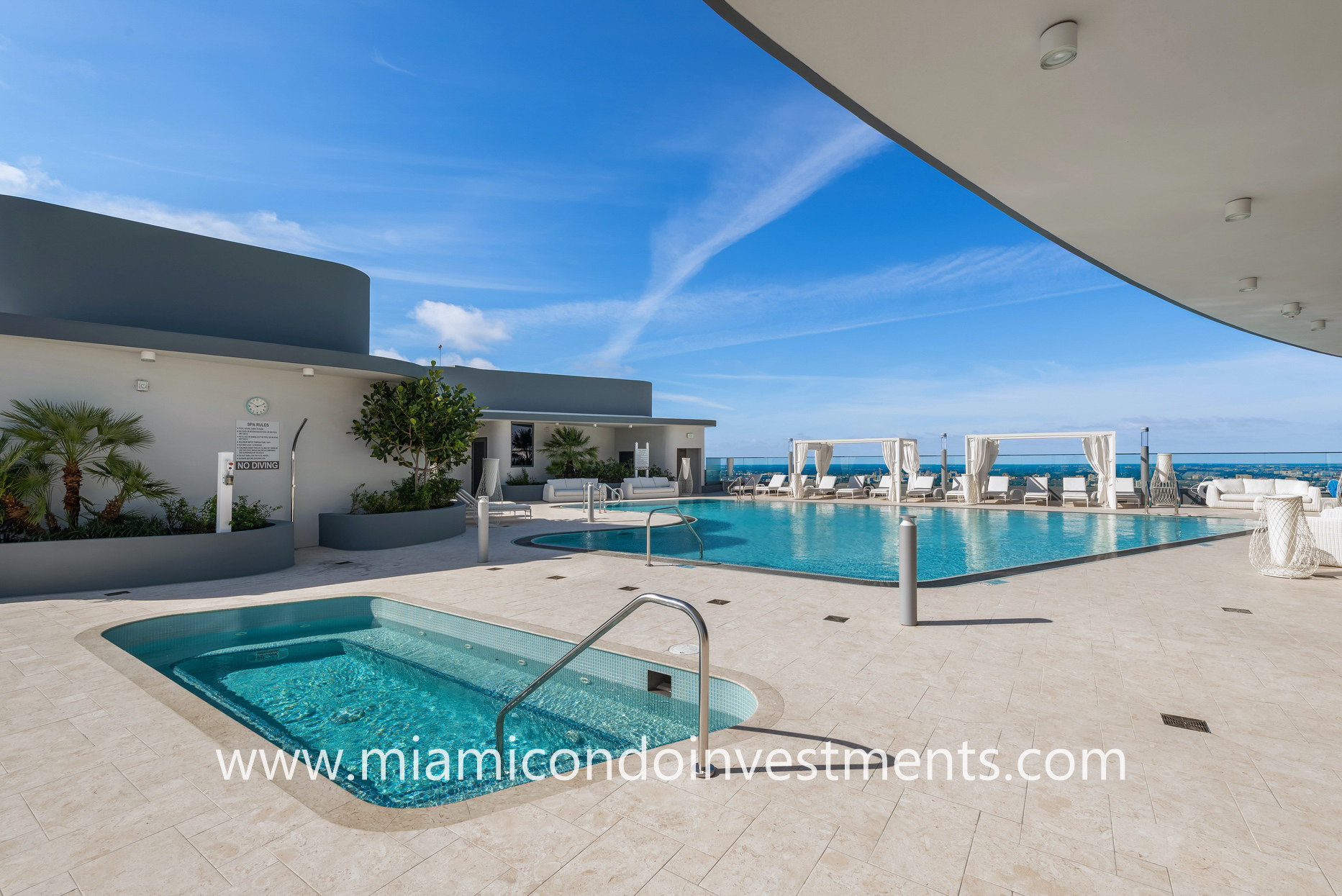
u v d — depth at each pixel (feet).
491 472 57.77
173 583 24.06
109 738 10.37
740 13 10.16
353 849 7.16
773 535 42.19
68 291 27.89
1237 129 13.38
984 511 57.41
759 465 81.10
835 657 14.39
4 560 21.62
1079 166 15.12
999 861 6.86
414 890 6.35
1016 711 11.19
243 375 31.01
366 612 21.99
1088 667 13.62
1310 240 19.70
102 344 24.79
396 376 35.32
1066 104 12.57
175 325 30.45
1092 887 6.38
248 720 13.94
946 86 11.98
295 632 20.43
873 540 39.93
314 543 33.99
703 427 83.41
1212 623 17.29
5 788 8.69
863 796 8.28
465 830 7.52
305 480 33.63
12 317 23.13
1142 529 43.29
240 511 27.86
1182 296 26.37
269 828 7.63
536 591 22.33
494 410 74.13
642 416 81.41
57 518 24.82
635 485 73.46
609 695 15.08
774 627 17.10
